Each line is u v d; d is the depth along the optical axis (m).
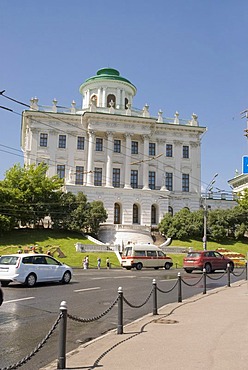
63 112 70.31
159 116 75.31
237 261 51.47
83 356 7.61
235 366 6.73
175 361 7.08
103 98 77.69
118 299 9.95
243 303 14.93
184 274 31.27
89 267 43.16
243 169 17.73
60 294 17.11
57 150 68.62
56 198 60.25
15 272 19.70
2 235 55.56
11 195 57.22
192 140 75.88
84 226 59.53
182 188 74.06
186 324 10.79
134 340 8.90
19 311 12.69
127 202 67.88
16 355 7.90
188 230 63.03
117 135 71.38
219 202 76.56
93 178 68.50
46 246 51.09
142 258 39.81
